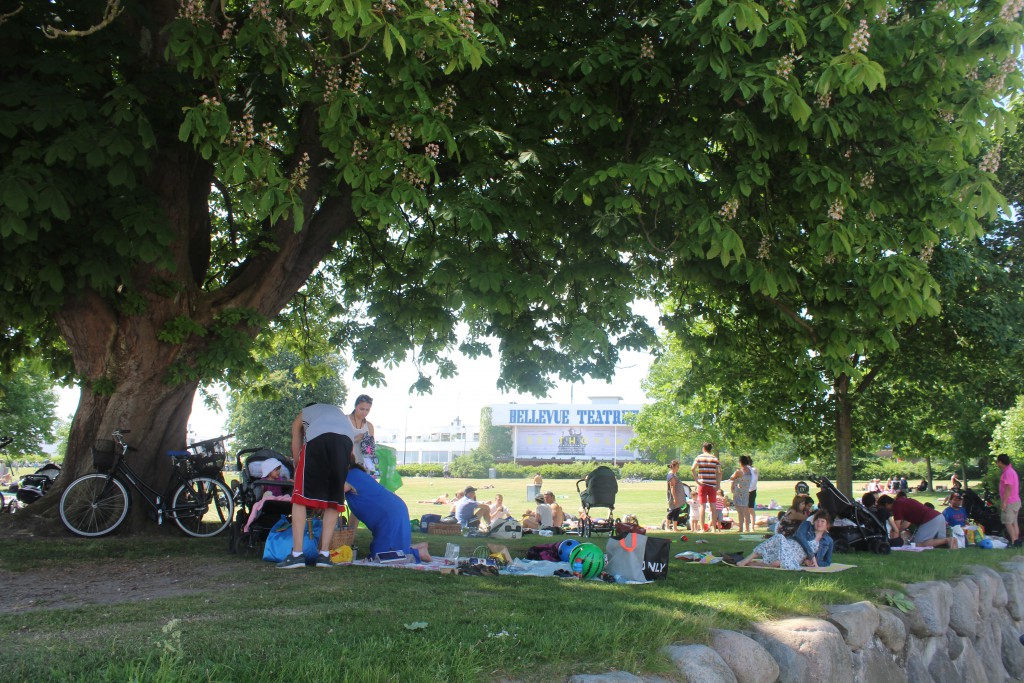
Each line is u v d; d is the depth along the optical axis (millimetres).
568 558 8227
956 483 32562
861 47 7695
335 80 7785
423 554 8195
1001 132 8797
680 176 8188
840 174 8602
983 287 15820
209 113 7148
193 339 9867
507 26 9719
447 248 10219
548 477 80688
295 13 7844
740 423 19234
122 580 6691
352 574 6844
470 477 79312
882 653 7047
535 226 10031
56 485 9891
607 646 4555
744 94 7699
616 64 8695
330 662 3750
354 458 8672
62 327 9719
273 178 7258
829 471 58656
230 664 3682
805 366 14031
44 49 8305
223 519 10258
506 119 9961
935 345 16094
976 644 9492
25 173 7062
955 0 8391
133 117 7770
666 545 7703
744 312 12438
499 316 13523
